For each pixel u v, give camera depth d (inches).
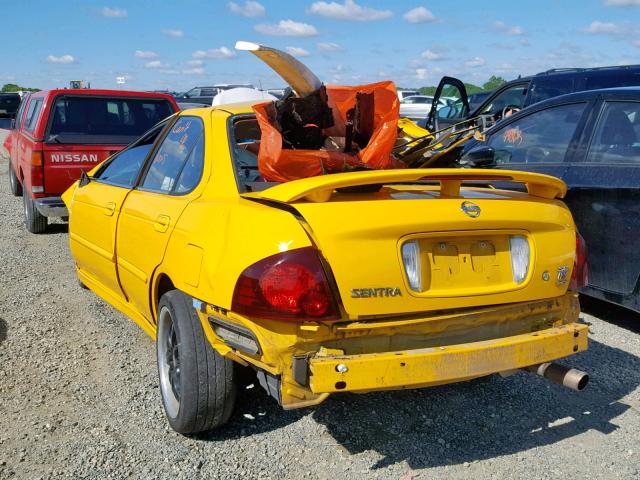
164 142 171.8
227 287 115.1
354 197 119.6
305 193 112.7
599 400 158.4
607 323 210.7
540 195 137.1
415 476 125.8
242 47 130.0
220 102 222.7
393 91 147.6
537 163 219.0
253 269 111.7
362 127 149.3
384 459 131.7
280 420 146.1
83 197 206.1
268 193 120.1
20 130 401.7
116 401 155.1
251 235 115.1
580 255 137.7
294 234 111.0
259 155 134.9
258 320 111.8
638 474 127.3
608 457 133.3
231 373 129.6
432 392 161.2
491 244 124.6
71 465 128.2
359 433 141.3
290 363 111.7
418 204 118.0
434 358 112.6
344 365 108.0
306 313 108.6
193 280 124.9
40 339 193.8
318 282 108.8
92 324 207.0
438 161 163.5
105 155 333.7
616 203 190.1
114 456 131.3
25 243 330.0
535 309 129.3
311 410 150.6
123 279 172.2
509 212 125.3
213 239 122.5
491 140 245.9
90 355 182.2
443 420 147.5
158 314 146.8
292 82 141.5
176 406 137.4
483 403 155.9
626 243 188.9
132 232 161.5
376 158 141.0
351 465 129.5
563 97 221.6
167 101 362.6
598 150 201.6
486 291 121.6
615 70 325.4
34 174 320.5
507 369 119.6
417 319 115.6
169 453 132.5
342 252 110.8
